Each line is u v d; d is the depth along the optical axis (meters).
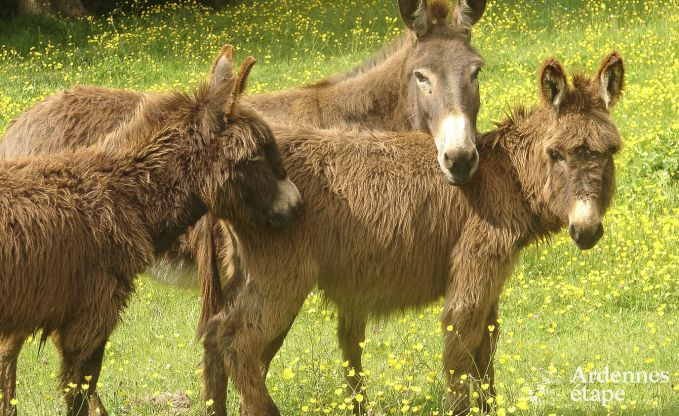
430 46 12.61
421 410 11.31
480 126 23.30
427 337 13.91
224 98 10.80
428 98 12.30
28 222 10.03
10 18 36.91
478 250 10.88
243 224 10.80
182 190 10.86
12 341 11.18
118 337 15.23
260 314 10.71
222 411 10.90
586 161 10.41
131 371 13.67
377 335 14.54
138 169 10.77
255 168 10.67
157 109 11.09
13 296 9.98
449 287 11.02
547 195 10.72
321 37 34.44
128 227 10.58
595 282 16.11
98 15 38.88
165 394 12.38
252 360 10.69
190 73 30.69
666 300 15.59
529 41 31.80
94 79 30.02
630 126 23.30
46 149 12.77
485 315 11.02
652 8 33.88
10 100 26.91
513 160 11.12
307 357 13.38
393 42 14.25
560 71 10.48
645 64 28.28
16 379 13.12
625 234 17.59
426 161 11.10
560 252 17.33
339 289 11.10
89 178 10.57
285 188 10.64
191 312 16.28
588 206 10.34
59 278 10.18
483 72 28.81
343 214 10.79
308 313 15.30
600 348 13.71
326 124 13.38
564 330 14.84
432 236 10.98
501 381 12.22
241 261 10.84
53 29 35.25
